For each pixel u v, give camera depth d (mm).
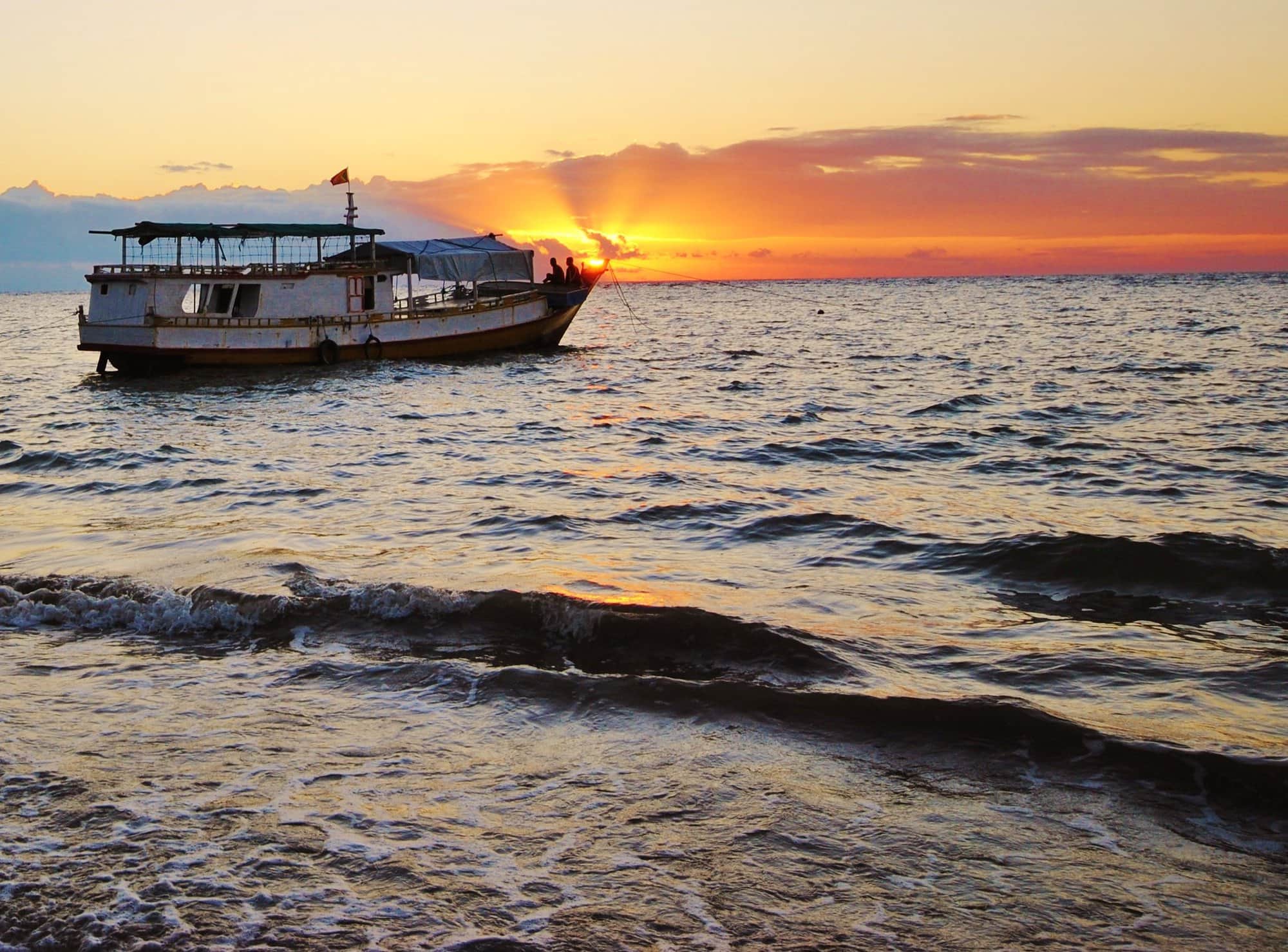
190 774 8953
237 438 29656
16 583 13891
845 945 6762
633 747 9484
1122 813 8320
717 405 36719
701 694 10367
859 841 7957
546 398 39062
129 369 43750
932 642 12273
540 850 7828
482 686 10742
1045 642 12328
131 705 10398
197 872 7480
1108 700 10555
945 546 16531
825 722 9844
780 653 11555
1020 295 166000
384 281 46844
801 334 78875
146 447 27516
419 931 6859
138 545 16500
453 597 12734
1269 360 48438
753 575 15219
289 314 44406
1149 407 33531
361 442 28906
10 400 39281
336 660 11555
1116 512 19391
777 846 7879
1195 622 13102
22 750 9383
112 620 12836
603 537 17531
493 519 18766
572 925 6930
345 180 47719
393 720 10062
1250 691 10750
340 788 8742
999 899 7242
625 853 7789
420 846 7848
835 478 23203
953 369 48344
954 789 8711
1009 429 29562
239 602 12852
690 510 19422
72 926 6867
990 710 9766
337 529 17969
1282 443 26188
